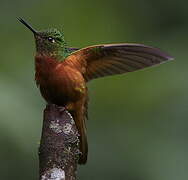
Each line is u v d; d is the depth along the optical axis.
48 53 9.41
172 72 14.69
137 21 16.50
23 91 12.42
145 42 16.14
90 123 14.30
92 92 14.54
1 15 15.14
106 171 13.54
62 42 9.54
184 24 16.52
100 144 13.92
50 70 9.30
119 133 14.22
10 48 14.30
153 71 14.73
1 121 11.59
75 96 9.30
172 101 14.33
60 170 8.02
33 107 12.14
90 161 13.59
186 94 14.26
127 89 14.58
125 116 14.48
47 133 8.26
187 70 14.69
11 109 11.80
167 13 16.66
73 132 8.27
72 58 9.48
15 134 11.59
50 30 9.56
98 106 14.49
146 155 13.61
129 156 13.69
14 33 14.80
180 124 13.98
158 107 14.43
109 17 16.06
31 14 15.43
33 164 11.92
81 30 15.58
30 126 11.80
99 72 9.95
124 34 15.93
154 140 13.91
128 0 16.64
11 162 11.83
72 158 8.13
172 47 15.70
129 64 9.91
